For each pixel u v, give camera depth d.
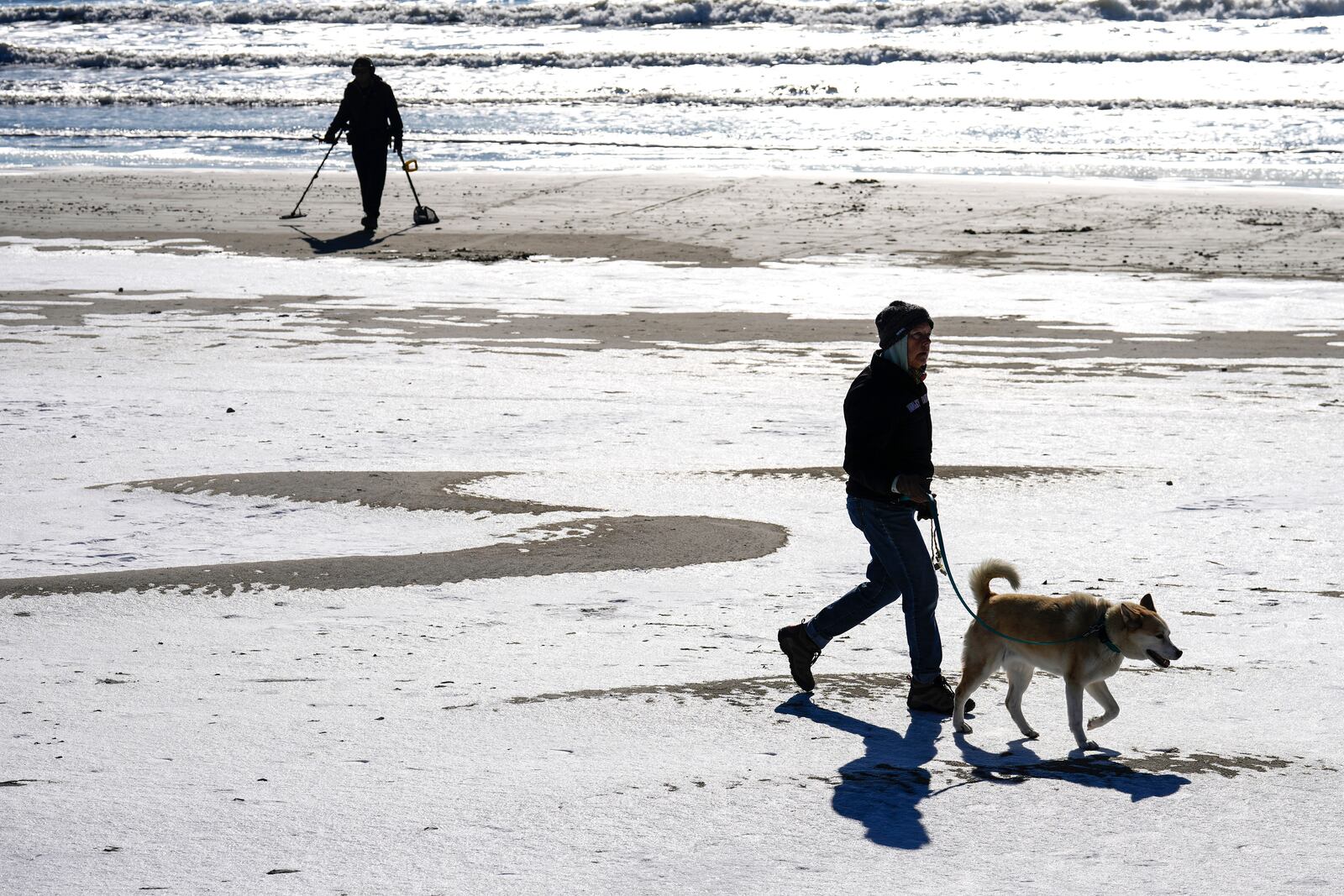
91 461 14.03
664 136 49.91
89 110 59.12
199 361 19.59
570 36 81.94
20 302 24.20
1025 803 6.47
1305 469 13.76
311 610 9.58
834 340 21.48
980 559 10.77
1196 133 48.47
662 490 12.95
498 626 9.24
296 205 36.16
